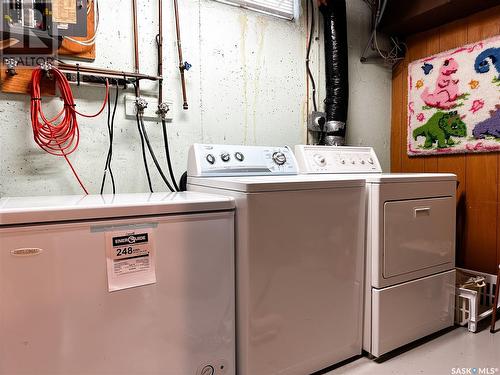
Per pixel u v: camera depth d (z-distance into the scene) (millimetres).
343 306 1494
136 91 1681
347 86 2279
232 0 1962
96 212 997
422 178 1667
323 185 1408
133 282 1053
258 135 2096
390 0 2412
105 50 1622
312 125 2273
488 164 2146
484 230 2176
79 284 978
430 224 1704
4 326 896
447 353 1588
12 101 1446
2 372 897
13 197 1368
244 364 1253
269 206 1271
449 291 1808
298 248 1349
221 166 1621
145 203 1076
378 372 1447
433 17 2258
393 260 1563
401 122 2672
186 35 1825
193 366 1169
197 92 1872
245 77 2033
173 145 1813
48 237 939
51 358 946
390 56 2602
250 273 1231
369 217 1545
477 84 2156
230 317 1250
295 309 1350
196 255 1166
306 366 1390
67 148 1550
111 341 1023
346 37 2281
